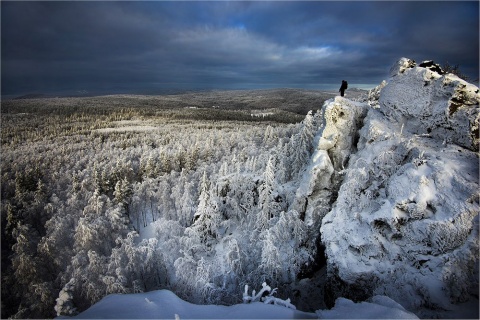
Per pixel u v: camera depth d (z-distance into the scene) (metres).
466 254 15.31
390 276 17.45
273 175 32.91
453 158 19.39
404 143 22.06
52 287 38.16
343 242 20.47
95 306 13.65
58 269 42.19
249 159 51.78
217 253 34.16
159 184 61.91
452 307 14.39
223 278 27.61
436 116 22.38
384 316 10.62
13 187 64.75
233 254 28.67
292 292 23.83
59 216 50.41
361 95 43.31
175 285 31.08
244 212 39.34
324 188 26.47
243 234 35.72
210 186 43.16
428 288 15.41
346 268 19.19
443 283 15.29
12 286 41.00
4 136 133.38
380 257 18.42
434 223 16.64
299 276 24.89
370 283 18.11
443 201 17.19
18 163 82.19
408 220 17.97
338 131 27.20
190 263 30.97
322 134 27.48
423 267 16.53
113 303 13.58
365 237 19.28
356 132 27.39
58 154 97.94
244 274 28.34
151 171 69.12
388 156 21.97
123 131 163.88
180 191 55.03
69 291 26.58
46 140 130.88
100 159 90.81
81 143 122.81
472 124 20.20
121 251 37.97
